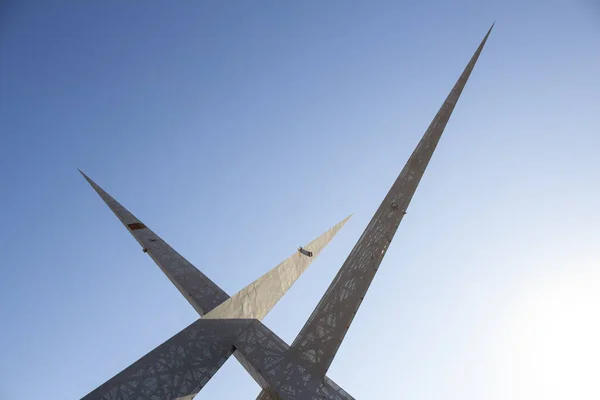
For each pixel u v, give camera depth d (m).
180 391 22.58
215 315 27.62
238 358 27.84
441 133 35.44
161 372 22.89
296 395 23.50
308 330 27.88
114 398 20.81
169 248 35.88
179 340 24.95
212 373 24.36
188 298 31.84
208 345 25.66
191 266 34.09
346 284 29.22
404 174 34.19
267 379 24.09
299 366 25.50
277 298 33.59
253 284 31.72
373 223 31.77
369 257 30.17
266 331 28.31
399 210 32.44
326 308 28.61
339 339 26.69
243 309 29.69
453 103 36.69
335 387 24.95
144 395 21.55
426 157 34.75
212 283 32.78
